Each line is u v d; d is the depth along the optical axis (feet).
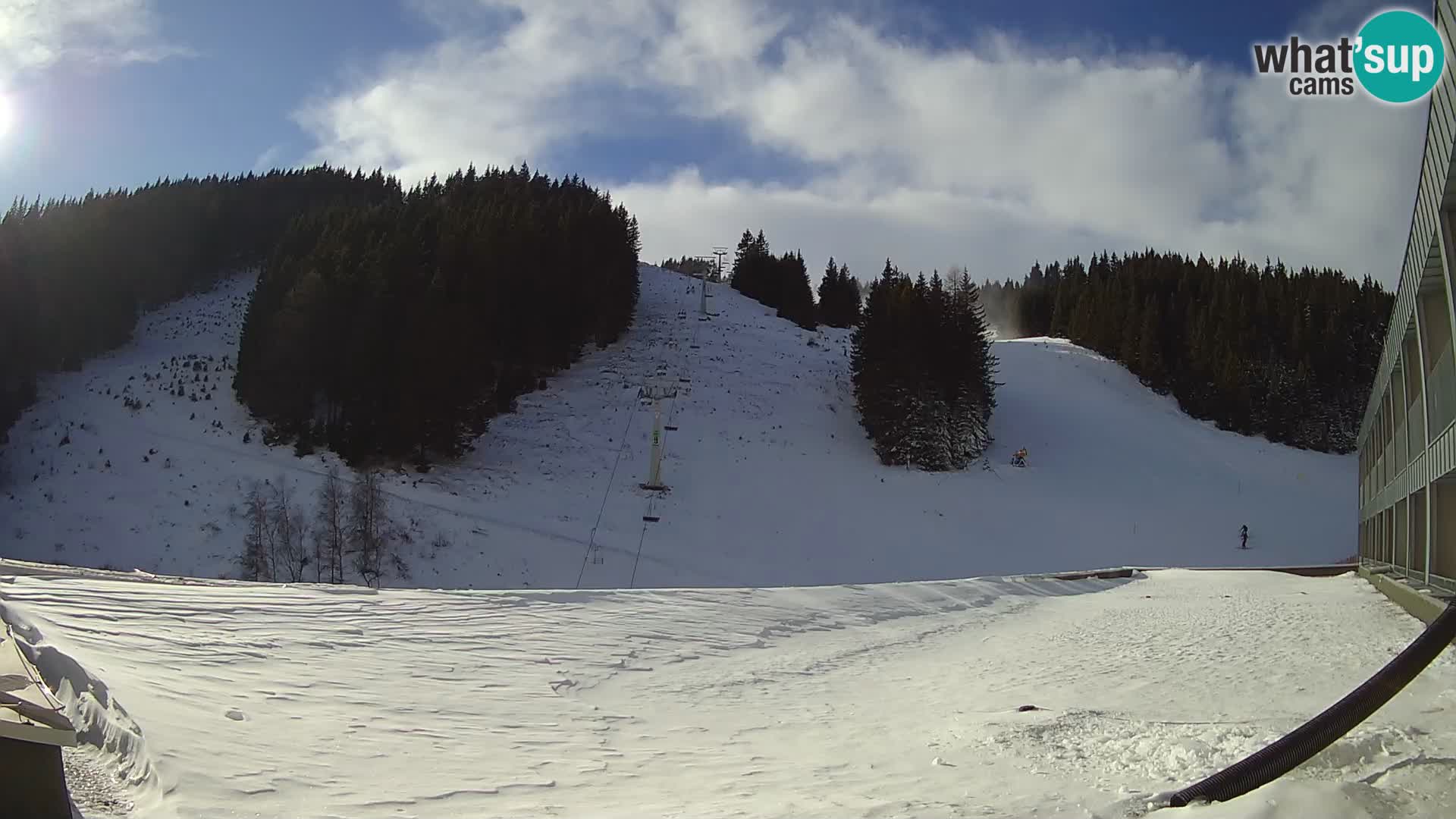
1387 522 79.56
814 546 142.31
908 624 65.62
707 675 42.01
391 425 148.87
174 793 16.48
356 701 27.73
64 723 14.32
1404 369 63.46
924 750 27.37
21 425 159.84
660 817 18.67
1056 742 26.71
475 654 39.22
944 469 179.93
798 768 24.61
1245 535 159.74
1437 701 30.35
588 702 33.47
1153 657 48.03
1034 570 141.90
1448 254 42.14
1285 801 16.74
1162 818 17.62
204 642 32.09
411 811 17.93
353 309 160.86
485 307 187.11
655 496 152.66
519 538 131.34
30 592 36.73
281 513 120.16
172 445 152.97
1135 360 266.16
